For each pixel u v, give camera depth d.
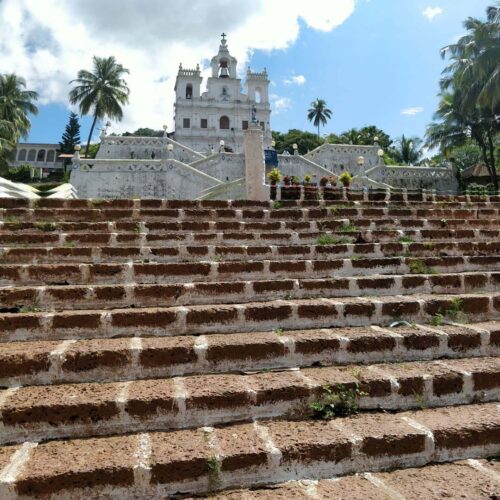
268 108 57.62
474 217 8.20
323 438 2.66
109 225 6.22
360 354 3.64
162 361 3.32
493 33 22.14
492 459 2.73
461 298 4.44
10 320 3.62
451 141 28.61
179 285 4.41
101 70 37.03
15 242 5.50
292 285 4.66
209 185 20.45
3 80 36.19
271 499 2.33
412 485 2.45
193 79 56.19
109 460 2.42
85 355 3.21
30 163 57.56
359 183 21.36
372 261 5.43
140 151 29.19
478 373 3.31
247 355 3.46
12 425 2.68
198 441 2.64
